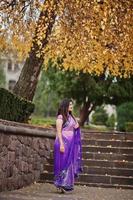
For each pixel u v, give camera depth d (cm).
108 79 2927
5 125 1007
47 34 1541
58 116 1136
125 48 1662
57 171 1112
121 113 3784
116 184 1307
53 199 966
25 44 1552
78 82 2962
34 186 1213
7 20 1575
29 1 1548
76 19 1537
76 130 1138
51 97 6494
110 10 1570
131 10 1622
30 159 1243
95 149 1497
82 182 1319
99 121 5172
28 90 1562
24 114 1345
